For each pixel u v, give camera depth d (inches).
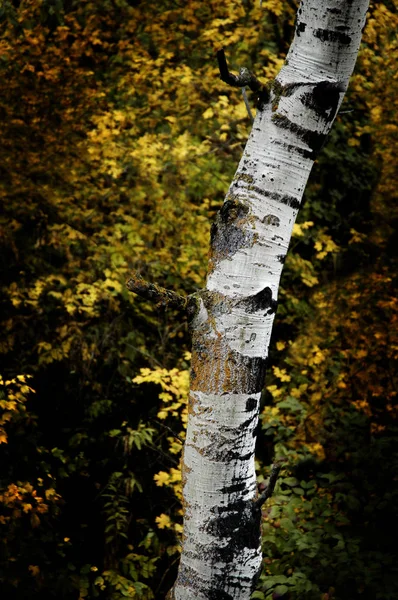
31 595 168.2
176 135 214.7
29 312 202.2
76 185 193.2
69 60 190.4
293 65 87.5
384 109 217.8
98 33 203.6
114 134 189.8
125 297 203.9
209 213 209.9
